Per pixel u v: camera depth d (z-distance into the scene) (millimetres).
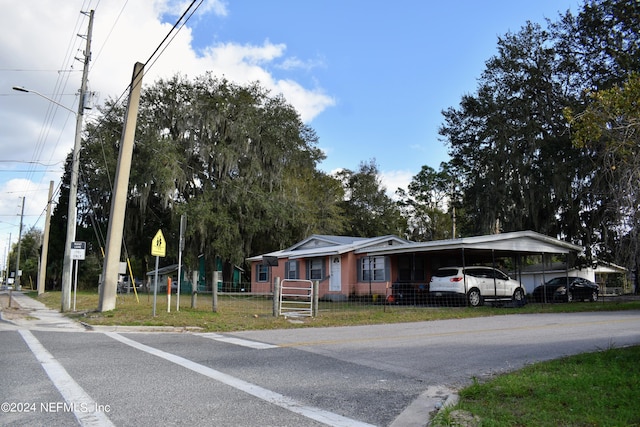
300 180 39594
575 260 28234
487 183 30734
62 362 8203
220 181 33500
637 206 9984
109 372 7406
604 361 7586
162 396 5996
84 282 48000
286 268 30703
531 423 4676
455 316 15906
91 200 38312
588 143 11008
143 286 40750
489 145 31562
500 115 30391
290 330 13047
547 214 29234
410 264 24375
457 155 34500
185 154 33781
